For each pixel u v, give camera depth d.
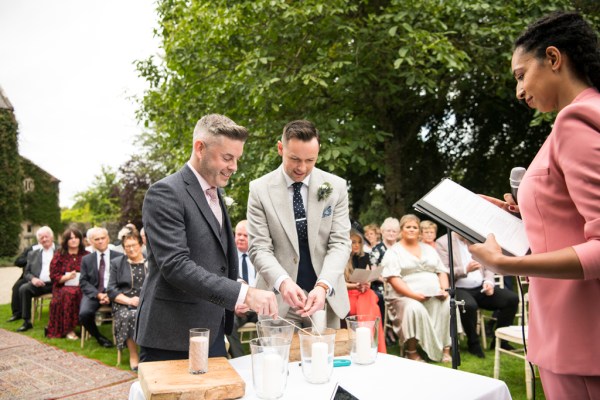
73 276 6.37
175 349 1.87
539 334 1.33
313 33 7.02
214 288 1.75
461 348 5.16
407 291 4.88
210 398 1.42
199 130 1.96
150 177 19.30
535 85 1.31
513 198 1.75
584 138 1.11
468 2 6.91
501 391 1.60
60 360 5.16
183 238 1.86
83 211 42.25
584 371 1.18
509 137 10.96
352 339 1.84
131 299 5.11
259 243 2.52
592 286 1.19
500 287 5.41
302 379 1.67
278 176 2.61
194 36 7.02
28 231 29.75
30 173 30.00
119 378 4.51
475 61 8.08
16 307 7.65
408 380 1.65
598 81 1.24
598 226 1.06
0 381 4.45
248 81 6.71
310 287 2.56
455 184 1.67
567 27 1.26
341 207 2.65
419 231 5.61
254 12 6.71
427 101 9.84
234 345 4.47
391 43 6.94
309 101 7.18
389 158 9.41
